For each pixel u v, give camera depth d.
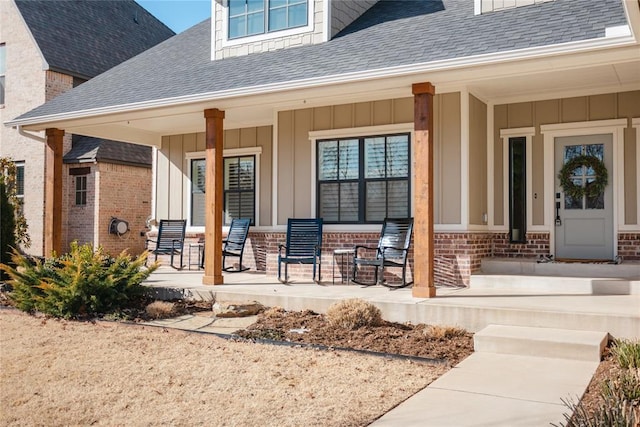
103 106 9.74
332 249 9.47
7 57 15.75
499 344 5.59
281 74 8.52
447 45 7.48
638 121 8.27
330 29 9.74
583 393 4.33
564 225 8.85
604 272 7.79
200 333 6.56
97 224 14.81
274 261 10.13
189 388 4.64
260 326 6.74
